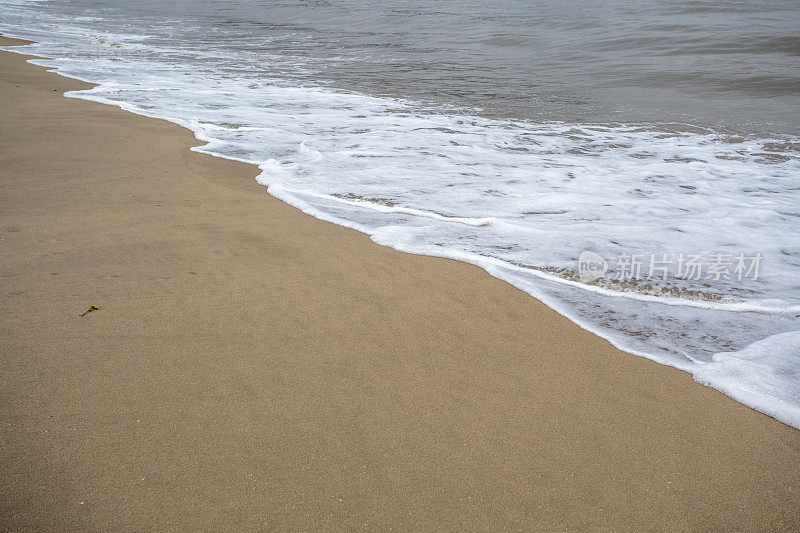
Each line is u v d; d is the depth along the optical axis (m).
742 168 6.09
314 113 8.29
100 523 1.65
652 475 1.94
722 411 2.30
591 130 7.79
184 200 4.41
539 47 15.48
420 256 3.67
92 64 12.21
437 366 2.49
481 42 16.58
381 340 2.66
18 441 1.93
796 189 5.38
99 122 6.91
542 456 2.00
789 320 3.08
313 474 1.87
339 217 4.31
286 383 2.31
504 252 3.83
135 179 4.86
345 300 3.02
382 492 1.81
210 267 3.29
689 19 18.72
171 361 2.40
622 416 2.24
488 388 2.36
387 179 5.33
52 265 3.21
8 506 1.69
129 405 2.13
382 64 13.24
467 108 9.00
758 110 9.20
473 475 1.90
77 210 4.07
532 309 3.06
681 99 10.02
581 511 1.78
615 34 16.55
